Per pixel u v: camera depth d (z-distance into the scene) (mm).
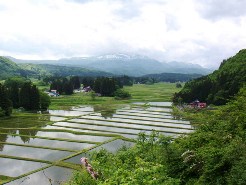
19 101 129125
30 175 44656
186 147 26406
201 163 22031
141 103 152500
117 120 97625
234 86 113188
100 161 21172
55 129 80875
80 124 90625
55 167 48719
